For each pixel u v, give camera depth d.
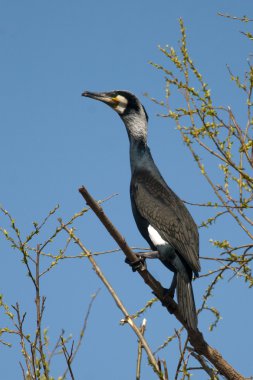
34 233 8.14
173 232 11.90
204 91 9.59
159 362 6.95
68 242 8.42
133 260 9.89
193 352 8.05
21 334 7.50
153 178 13.23
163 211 12.27
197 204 9.77
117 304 7.82
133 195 13.06
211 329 9.62
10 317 7.62
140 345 7.50
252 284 9.36
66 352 7.32
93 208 8.71
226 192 9.70
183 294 10.63
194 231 12.03
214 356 8.77
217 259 9.78
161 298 10.12
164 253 11.66
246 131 9.59
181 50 9.84
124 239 9.44
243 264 9.56
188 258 11.44
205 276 9.80
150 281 10.02
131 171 13.78
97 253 9.28
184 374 7.28
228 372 8.77
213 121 9.48
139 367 7.39
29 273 8.16
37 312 7.74
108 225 9.11
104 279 8.00
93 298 7.88
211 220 9.89
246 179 9.27
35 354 7.36
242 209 9.74
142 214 12.51
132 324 7.60
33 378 7.11
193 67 9.72
